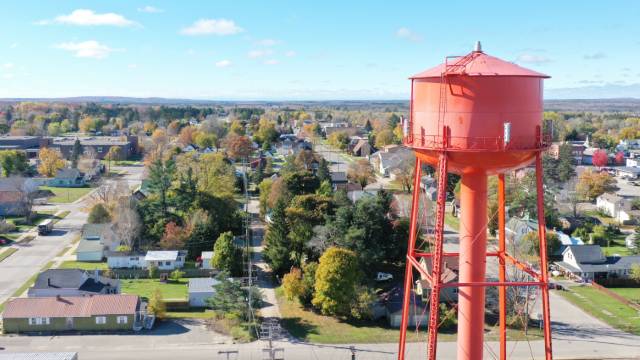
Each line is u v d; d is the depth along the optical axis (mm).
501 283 21781
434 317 21203
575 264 63281
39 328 46594
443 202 21219
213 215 71438
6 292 54531
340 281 49062
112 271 60812
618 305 54375
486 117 20641
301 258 59156
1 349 43031
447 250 68062
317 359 41969
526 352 43406
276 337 45906
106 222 74312
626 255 69312
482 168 21688
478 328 22703
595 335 46938
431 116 21719
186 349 43500
